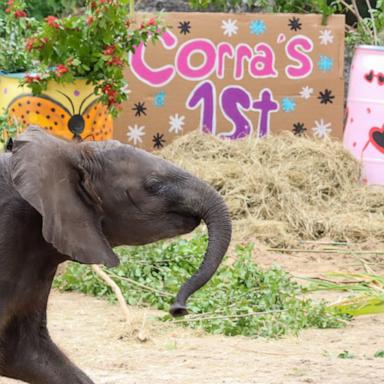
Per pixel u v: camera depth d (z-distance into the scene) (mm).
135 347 9633
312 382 8555
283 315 10547
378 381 8609
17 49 14469
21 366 6938
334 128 18172
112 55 13445
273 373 8820
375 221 15336
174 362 9148
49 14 21375
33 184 6320
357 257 14023
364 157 17469
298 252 14328
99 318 10602
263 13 18234
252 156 16266
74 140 6863
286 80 18000
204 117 17719
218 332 10320
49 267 6770
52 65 13531
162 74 17484
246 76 17875
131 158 6801
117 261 6598
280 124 18047
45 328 6980
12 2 14117
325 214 15391
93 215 6656
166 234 6832
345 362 9242
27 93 13570
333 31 18078
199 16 17609
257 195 15344
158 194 6773
